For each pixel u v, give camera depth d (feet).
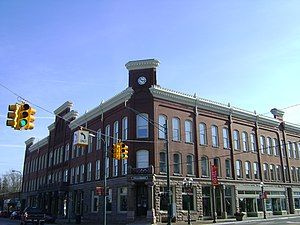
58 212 197.67
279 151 188.65
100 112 163.94
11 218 208.54
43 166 243.60
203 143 150.00
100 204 151.23
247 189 160.97
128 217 126.21
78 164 184.14
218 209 147.13
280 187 180.86
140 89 137.69
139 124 135.33
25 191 277.44
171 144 136.87
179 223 122.52
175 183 133.28
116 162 144.66
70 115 202.80
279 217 153.79
